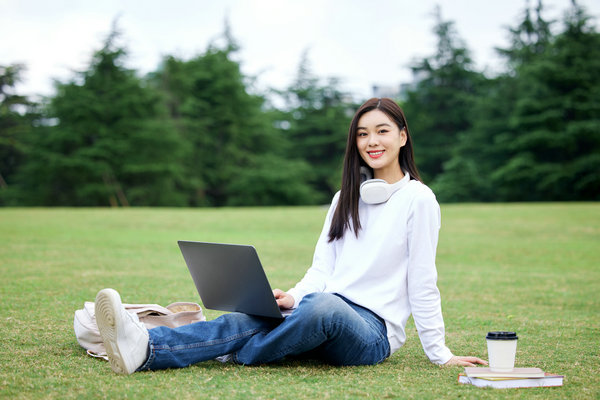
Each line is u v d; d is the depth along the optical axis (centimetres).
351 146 294
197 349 261
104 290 244
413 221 277
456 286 615
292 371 261
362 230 287
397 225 280
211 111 4188
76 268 661
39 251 813
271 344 261
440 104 4356
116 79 3969
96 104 3806
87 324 290
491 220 1389
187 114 4178
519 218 1417
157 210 1677
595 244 1040
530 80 3825
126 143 3856
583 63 3697
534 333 374
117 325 243
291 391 226
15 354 284
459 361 274
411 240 277
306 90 4675
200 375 249
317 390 228
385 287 279
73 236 1039
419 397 220
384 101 292
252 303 265
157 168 3816
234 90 4212
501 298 539
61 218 1382
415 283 277
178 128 4091
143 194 3884
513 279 671
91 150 3781
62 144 3862
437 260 863
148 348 254
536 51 4141
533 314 456
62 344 309
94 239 1008
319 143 4578
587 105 3656
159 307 308
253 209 1783
